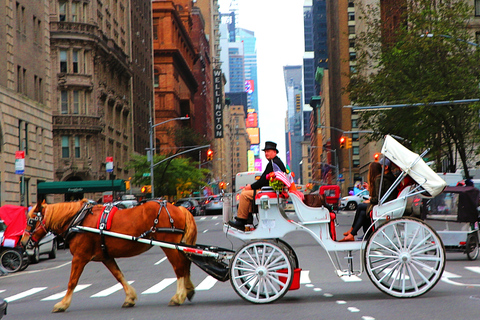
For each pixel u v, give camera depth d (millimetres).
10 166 37250
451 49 33219
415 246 10672
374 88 35500
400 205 10820
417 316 8867
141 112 81625
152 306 11039
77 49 55812
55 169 54156
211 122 170375
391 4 39594
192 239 11258
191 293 11250
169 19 106812
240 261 10711
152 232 10984
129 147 72500
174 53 106250
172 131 93438
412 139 35156
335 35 127375
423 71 34219
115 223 11008
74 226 11086
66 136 55219
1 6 37500
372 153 90625
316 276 15062
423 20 34562
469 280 13281
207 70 162500
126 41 73312
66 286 15859
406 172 10641
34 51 42906
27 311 11305
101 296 13383
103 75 60875
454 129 34250
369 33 37969
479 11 46969
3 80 37250
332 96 137750
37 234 11359
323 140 175500
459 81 32594
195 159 98188
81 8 56562
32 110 41406
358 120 37250
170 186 68500
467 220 13781
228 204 11109
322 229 10812
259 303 10633
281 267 10602
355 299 10797
